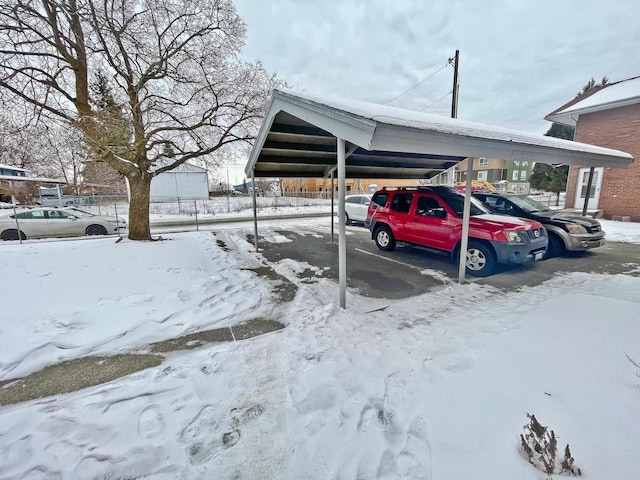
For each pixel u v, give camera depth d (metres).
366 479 1.50
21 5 5.18
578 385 2.07
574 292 4.03
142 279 4.57
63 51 6.07
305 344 2.85
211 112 7.33
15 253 6.00
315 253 6.96
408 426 1.82
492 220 5.15
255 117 7.80
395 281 4.89
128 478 1.54
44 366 2.57
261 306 3.84
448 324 3.22
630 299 3.65
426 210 6.17
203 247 7.34
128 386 2.29
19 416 1.98
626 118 10.43
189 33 7.05
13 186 25.94
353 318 3.42
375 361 2.54
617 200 10.95
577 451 1.54
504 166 34.97
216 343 2.93
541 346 2.62
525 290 4.23
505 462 1.52
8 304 3.59
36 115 5.88
